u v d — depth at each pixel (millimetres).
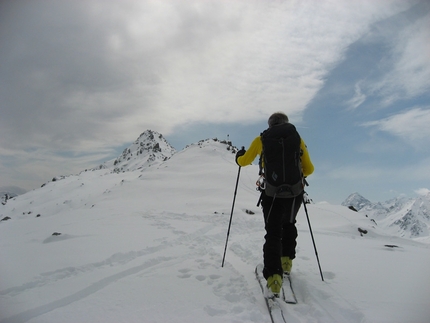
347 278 3771
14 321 2754
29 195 95188
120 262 5000
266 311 2955
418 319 2594
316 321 2738
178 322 2678
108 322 2672
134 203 20219
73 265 4586
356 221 15484
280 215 3500
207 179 28359
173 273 4230
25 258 5059
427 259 4973
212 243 7555
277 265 3240
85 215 13836
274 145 3422
